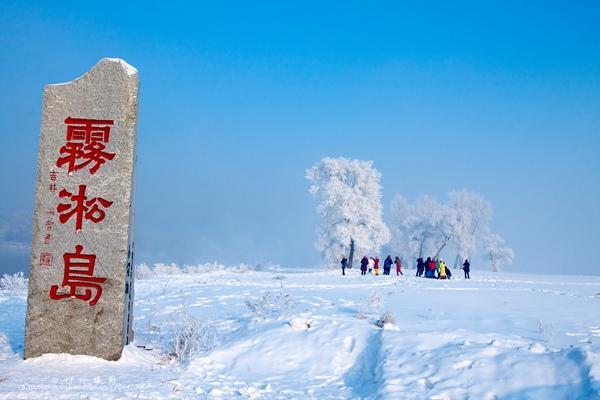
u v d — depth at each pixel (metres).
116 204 12.12
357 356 11.66
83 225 12.09
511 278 40.50
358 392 9.99
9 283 26.50
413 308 17.97
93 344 11.88
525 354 9.79
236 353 12.41
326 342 12.31
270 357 11.99
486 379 9.10
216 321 16.55
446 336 11.31
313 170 59.12
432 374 9.62
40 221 12.12
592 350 9.19
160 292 24.53
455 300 20.70
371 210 57.12
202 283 29.17
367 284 28.70
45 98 12.30
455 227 77.75
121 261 12.03
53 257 12.05
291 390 10.12
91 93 12.30
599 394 7.65
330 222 57.62
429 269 38.47
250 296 22.42
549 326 14.73
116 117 12.24
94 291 11.98
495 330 13.74
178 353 12.52
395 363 10.38
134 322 17.27
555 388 8.44
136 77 12.40
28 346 11.85
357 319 14.40
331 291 24.03
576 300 21.89
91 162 12.18
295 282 30.09
